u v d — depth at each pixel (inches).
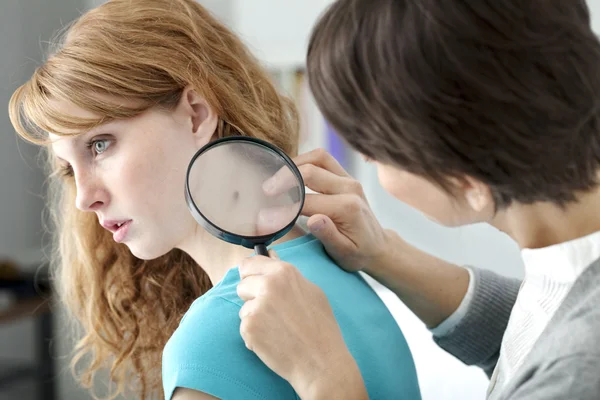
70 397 123.4
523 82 27.0
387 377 38.4
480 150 28.0
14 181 130.2
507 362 34.9
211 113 42.3
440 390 89.5
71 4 134.3
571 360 27.0
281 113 49.8
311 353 32.2
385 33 27.9
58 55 41.2
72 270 60.2
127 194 40.7
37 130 44.1
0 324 108.3
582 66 27.7
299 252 40.9
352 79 29.1
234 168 36.2
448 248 103.6
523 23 26.9
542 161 28.2
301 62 110.0
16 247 130.3
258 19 112.3
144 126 40.5
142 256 42.6
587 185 29.3
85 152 41.3
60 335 123.0
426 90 27.4
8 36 127.0
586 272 29.5
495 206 30.7
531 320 32.8
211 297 35.2
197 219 35.4
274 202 36.3
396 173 31.4
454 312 49.8
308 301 33.0
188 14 44.6
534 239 31.5
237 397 32.5
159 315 57.4
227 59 45.5
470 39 26.9
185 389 32.7
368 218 43.6
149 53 41.0
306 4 109.3
